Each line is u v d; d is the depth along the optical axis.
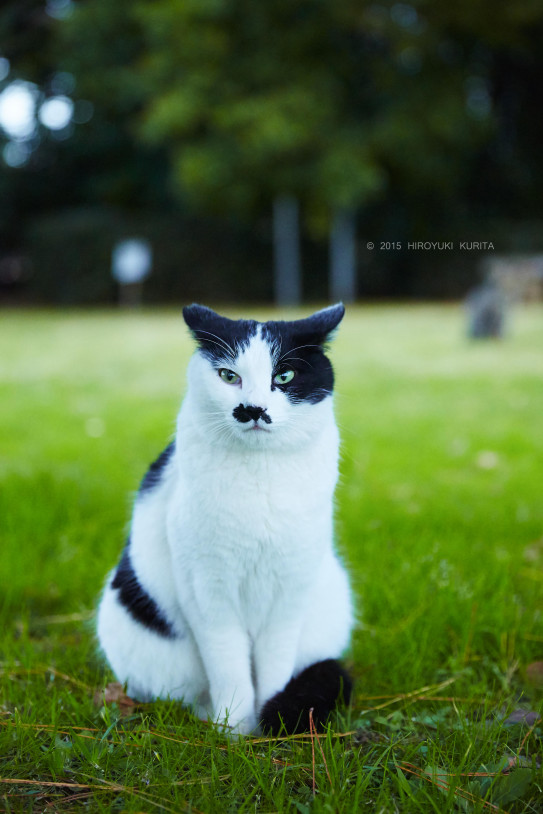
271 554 2.04
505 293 13.01
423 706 2.32
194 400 2.08
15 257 22.69
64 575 3.20
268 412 1.94
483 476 4.80
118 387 7.91
